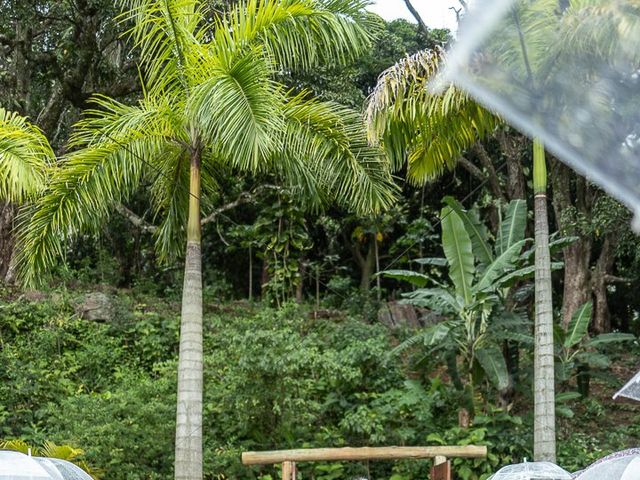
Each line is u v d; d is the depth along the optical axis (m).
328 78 18.09
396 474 12.86
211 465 12.06
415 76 9.72
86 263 20.41
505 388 12.67
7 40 17.86
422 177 10.84
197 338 10.03
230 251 21.53
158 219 21.70
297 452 10.31
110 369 15.53
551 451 9.70
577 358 13.98
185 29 9.95
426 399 13.33
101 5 16.83
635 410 15.95
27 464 4.62
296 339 12.99
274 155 10.34
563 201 17.55
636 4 1.33
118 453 11.62
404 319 19.12
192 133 10.38
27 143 9.95
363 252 22.25
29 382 13.87
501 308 13.38
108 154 10.17
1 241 18.02
